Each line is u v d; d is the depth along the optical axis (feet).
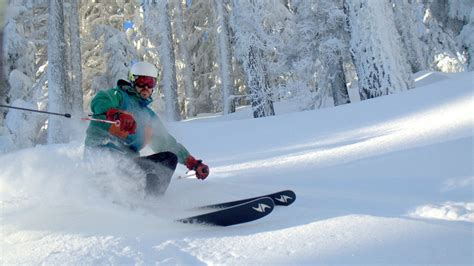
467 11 69.26
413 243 4.80
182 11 79.15
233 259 4.68
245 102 85.92
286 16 48.29
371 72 31.73
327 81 42.75
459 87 22.33
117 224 6.77
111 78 61.98
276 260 4.58
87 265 4.69
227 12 66.64
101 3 68.44
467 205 7.22
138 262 4.71
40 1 54.49
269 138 22.98
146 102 10.50
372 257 4.47
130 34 71.15
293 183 11.02
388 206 7.72
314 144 18.35
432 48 74.49
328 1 39.19
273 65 46.24
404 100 23.31
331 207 7.89
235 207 6.85
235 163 16.49
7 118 48.57
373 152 12.64
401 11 64.75
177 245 5.25
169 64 63.93
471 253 4.40
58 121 47.83
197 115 77.92
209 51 83.76
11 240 5.95
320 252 4.73
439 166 9.85
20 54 52.08
